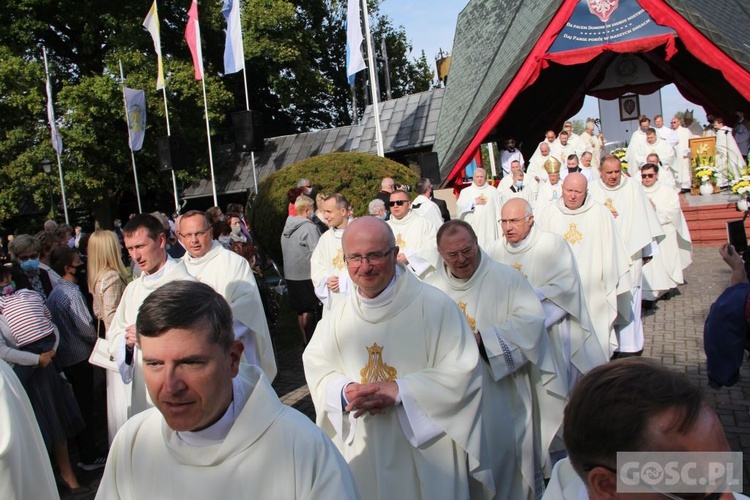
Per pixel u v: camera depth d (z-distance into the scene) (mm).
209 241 4723
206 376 1683
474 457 3023
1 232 25516
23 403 2814
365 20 13539
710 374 3418
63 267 5348
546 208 6316
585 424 1263
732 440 4727
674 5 11812
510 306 3779
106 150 21750
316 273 6273
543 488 3910
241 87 28484
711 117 15922
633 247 7020
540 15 12578
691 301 8953
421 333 3098
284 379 7145
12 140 20734
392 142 21734
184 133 22641
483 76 15133
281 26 24422
